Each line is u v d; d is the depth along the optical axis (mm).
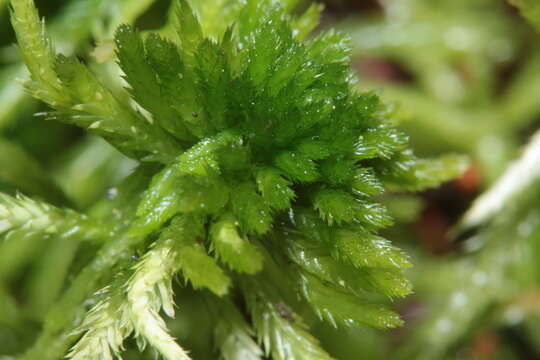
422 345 102
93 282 83
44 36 80
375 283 79
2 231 81
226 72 80
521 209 103
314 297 81
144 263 79
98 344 78
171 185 81
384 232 106
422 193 109
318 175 79
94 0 94
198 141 82
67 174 103
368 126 80
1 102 95
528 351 104
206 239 81
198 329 93
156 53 79
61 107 81
